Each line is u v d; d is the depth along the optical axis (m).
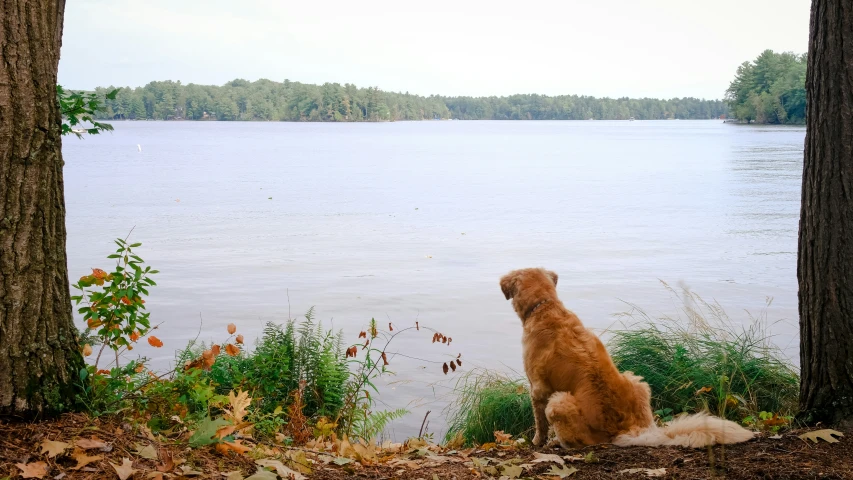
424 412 8.06
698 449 4.18
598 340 5.00
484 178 46.53
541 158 70.31
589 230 23.02
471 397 7.63
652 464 3.99
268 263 17.20
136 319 4.78
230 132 162.38
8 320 3.44
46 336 3.59
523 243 20.48
